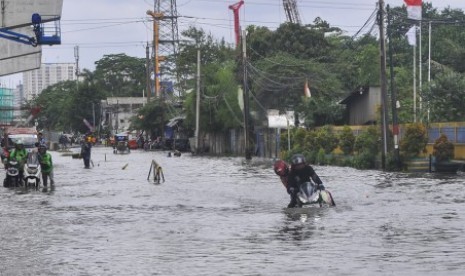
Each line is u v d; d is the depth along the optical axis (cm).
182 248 1830
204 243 1914
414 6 6206
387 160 5616
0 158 8088
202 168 6372
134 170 6184
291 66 9156
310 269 1498
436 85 6272
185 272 1496
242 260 1630
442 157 5272
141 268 1552
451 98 6197
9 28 6625
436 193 3406
